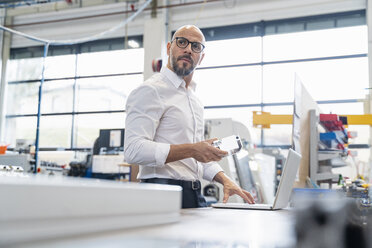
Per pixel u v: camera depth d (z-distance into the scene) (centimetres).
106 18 824
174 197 55
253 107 761
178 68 143
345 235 48
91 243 33
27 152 396
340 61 702
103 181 48
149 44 760
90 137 873
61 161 559
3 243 29
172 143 142
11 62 899
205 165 152
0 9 873
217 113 785
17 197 31
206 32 778
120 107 855
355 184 149
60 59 888
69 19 844
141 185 49
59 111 889
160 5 768
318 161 180
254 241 43
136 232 42
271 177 404
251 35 756
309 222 53
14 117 897
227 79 779
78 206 37
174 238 41
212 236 45
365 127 369
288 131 731
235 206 134
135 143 130
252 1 736
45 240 32
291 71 734
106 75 858
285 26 734
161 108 138
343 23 695
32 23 869
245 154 377
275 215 91
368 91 295
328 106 707
